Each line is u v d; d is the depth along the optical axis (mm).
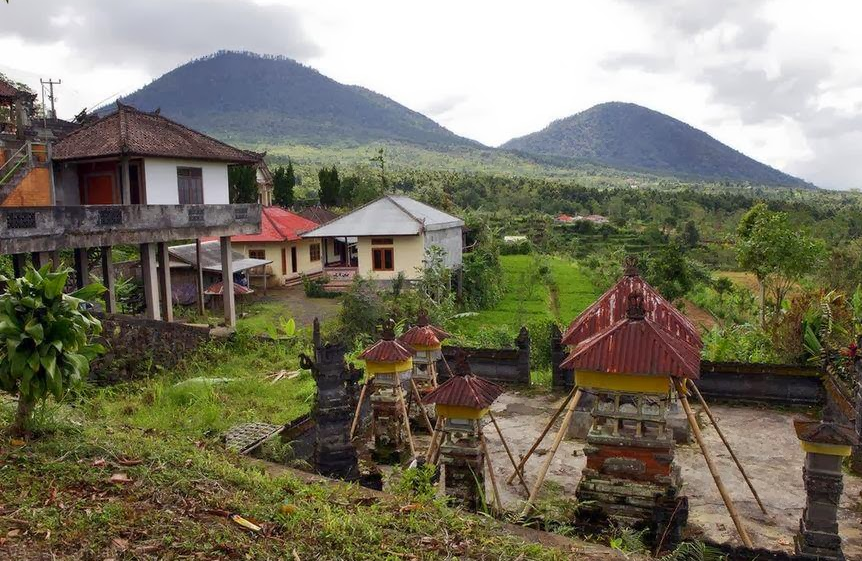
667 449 6699
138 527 4430
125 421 10195
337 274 35156
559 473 9289
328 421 7109
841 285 25906
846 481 9180
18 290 5746
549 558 4523
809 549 6191
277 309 30766
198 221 21672
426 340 11164
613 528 6344
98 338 12828
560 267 50562
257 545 4328
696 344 9242
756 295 33344
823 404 12328
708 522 7859
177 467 5543
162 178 21641
